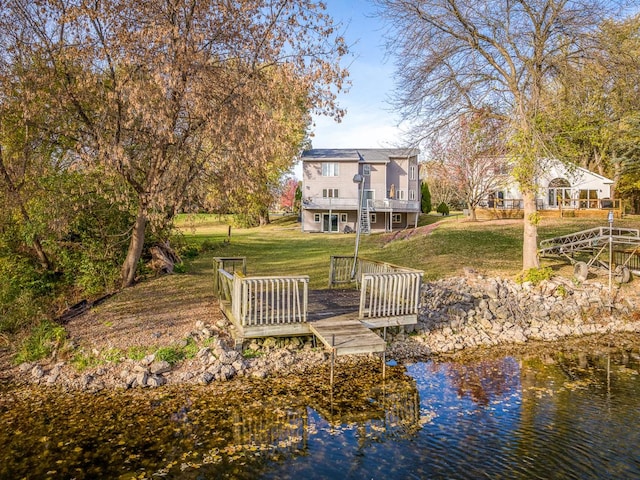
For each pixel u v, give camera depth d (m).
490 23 13.81
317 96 11.88
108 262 14.88
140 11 11.02
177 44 10.27
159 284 14.94
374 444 6.35
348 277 14.52
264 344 9.80
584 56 13.27
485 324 11.90
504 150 15.88
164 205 12.11
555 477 5.55
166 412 7.31
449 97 14.63
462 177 30.17
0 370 9.13
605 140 31.23
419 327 11.40
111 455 6.05
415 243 23.69
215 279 12.78
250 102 11.12
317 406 7.54
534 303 12.94
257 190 13.27
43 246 14.68
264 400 7.75
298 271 17.53
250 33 11.74
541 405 7.58
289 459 5.95
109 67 11.73
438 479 5.52
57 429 6.76
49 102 11.40
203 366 8.95
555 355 10.23
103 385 8.34
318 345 10.11
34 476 5.58
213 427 6.81
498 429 6.77
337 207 38.41
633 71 12.91
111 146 10.83
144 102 10.20
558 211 30.34
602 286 14.17
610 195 33.12
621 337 11.59
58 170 13.62
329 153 41.56
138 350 9.38
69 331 10.41
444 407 7.53
